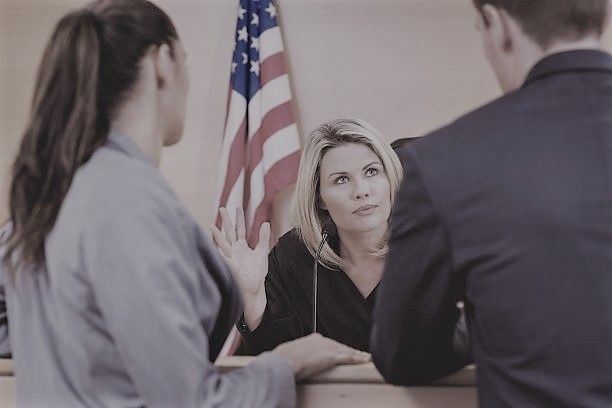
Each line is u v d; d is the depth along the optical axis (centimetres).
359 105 354
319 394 123
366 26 353
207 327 118
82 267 111
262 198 329
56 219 116
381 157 214
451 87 352
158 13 126
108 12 122
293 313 222
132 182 113
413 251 110
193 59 359
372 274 217
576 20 111
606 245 102
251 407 112
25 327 119
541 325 102
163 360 106
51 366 116
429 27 352
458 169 108
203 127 359
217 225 324
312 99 354
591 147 106
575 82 110
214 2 358
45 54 122
